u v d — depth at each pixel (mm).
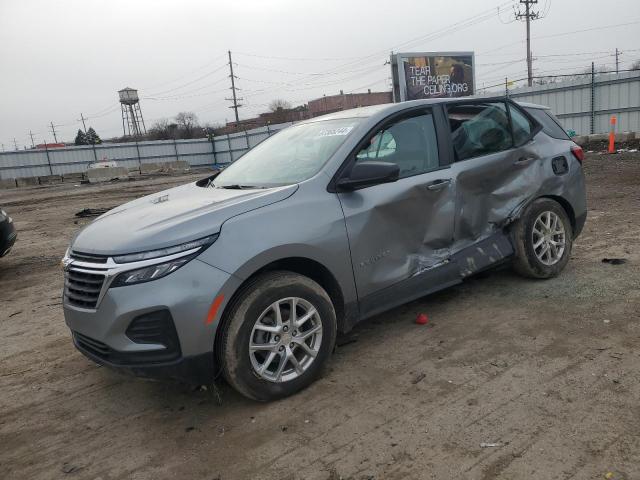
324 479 2617
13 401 3721
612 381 3250
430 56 26578
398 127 4121
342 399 3322
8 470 2932
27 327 5227
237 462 2816
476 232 4461
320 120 4566
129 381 3885
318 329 3455
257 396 3256
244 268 3111
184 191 4258
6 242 7215
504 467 2570
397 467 2646
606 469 2496
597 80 25438
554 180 4938
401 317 4551
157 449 3010
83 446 3111
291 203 3422
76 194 22641
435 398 3238
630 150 19062
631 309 4293
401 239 3922
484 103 4746
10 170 45094
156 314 2971
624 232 6914
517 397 3166
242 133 49094
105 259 3078
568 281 5055
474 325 4254
